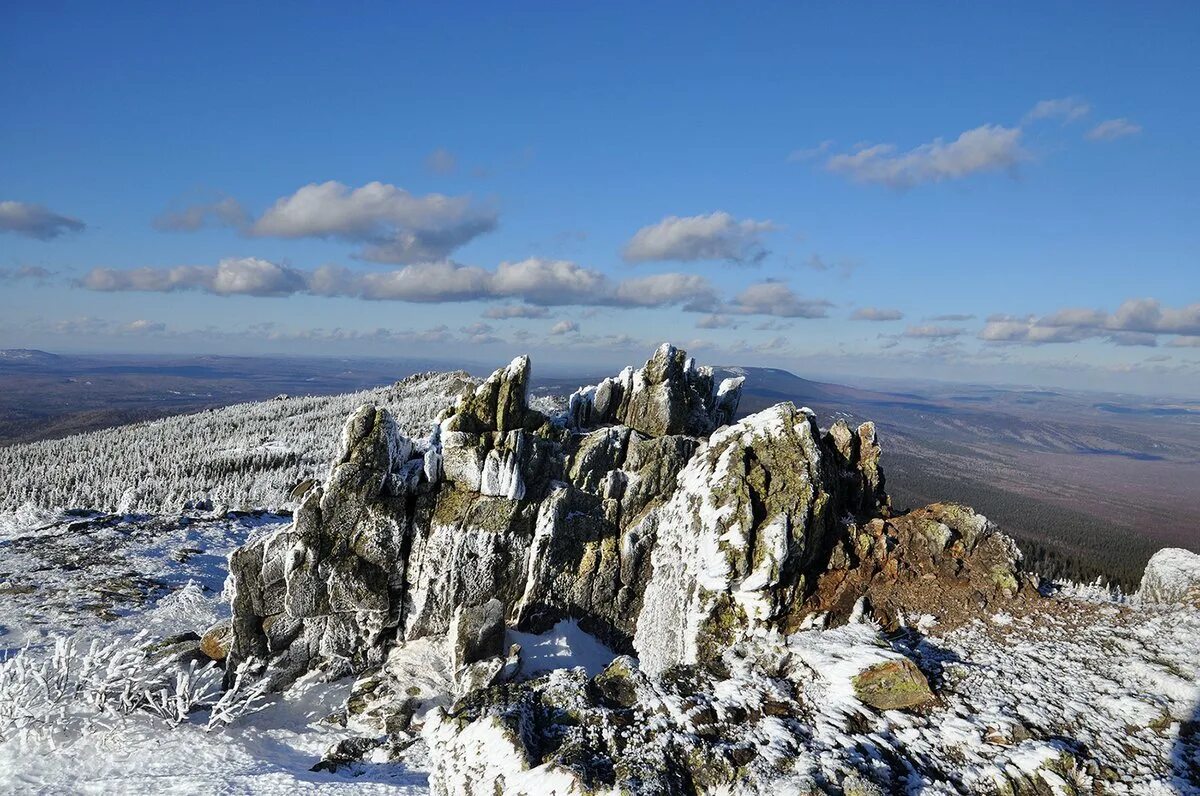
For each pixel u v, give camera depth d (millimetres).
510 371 33219
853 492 29219
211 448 143375
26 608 37500
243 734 26234
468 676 27797
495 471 31594
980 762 16500
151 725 25828
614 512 33281
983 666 20828
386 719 26812
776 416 29125
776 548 24875
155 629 36188
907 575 25797
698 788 15281
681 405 36062
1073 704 18766
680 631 27562
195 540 53094
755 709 17969
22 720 23781
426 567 31156
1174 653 21297
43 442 174375
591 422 36656
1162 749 17031
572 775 14719
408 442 32531
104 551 48750
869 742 16812
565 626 31922
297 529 30062
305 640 30625
